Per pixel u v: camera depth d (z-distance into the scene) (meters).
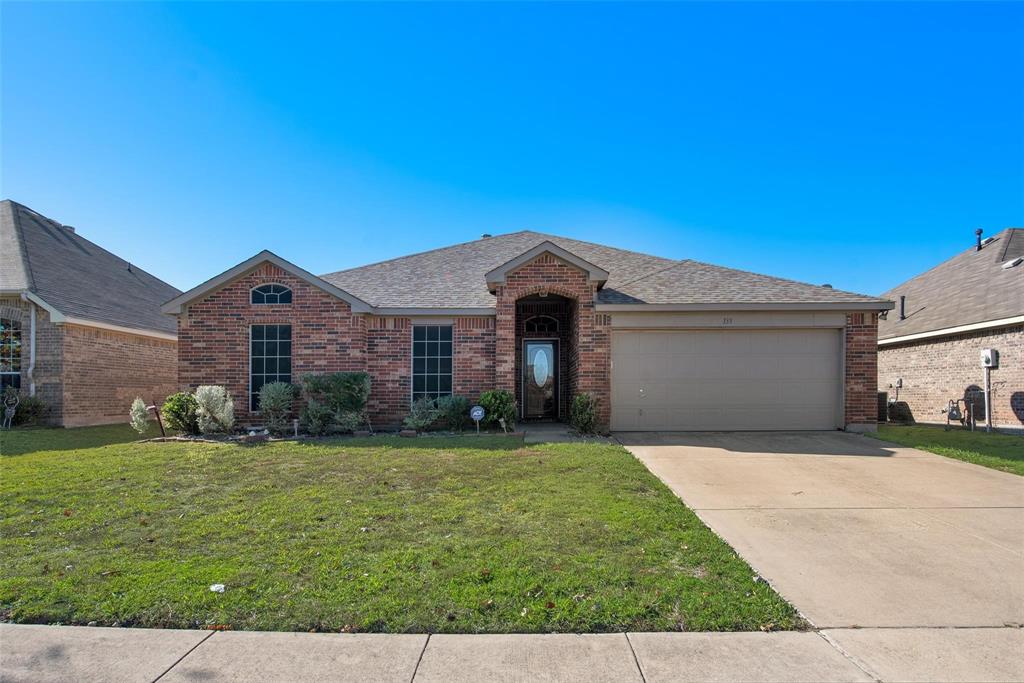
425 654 3.75
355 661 3.68
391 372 14.02
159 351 19.73
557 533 5.91
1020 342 15.34
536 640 3.93
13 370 15.50
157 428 15.27
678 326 13.57
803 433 13.32
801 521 6.65
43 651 3.79
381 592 4.55
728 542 5.92
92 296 17.55
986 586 4.88
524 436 12.51
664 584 4.74
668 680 3.48
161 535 5.85
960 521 6.66
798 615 4.34
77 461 9.41
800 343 13.70
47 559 5.22
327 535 5.83
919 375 19.30
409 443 11.27
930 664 3.69
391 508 6.77
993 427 15.12
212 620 4.17
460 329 14.01
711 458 10.29
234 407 13.36
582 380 13.53
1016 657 3.78
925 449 11.24
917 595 4.70
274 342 13.69
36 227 19.20
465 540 5.68
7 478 8.12
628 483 8.08
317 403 12.64
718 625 4.14
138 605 4.34
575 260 13.42
